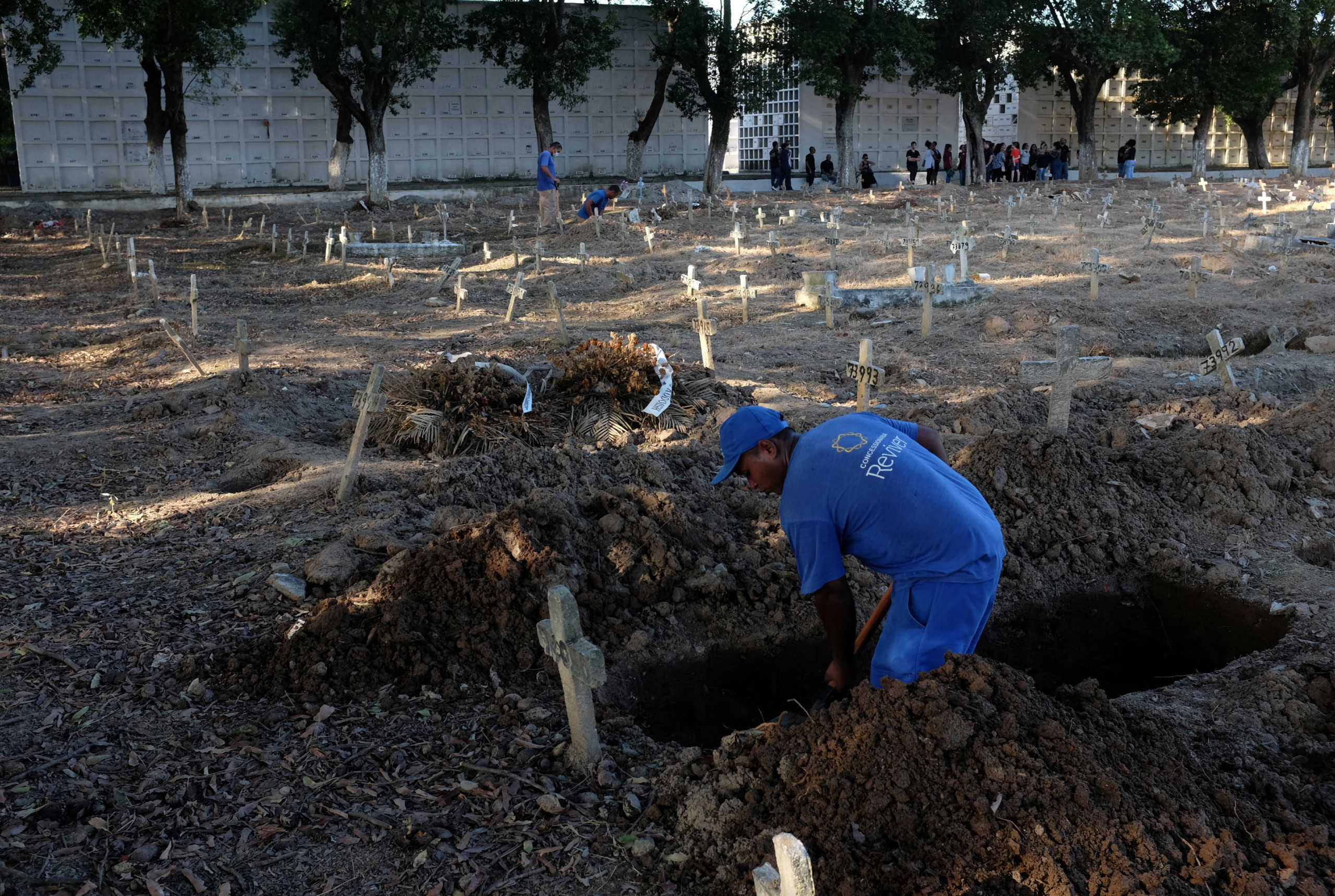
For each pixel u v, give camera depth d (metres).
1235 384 8.48
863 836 3.02
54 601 4.93
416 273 16.80
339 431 8.02
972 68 32.88
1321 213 21.83
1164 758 3.24
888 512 3.35
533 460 6.72
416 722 4.02
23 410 8.73
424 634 4.43
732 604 5.02
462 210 27.08
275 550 5.55
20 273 17.80
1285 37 34.12
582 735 3.71
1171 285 13.62
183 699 4.10
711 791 3.41
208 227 23.61
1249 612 5.12
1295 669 4.34
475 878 3.16
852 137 32.03
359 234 20.92
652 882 3.16
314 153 33.25
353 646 4.36
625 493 5.46
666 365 8.17
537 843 3.34
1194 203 25.08
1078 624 5.30
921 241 18.27
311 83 32.78
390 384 8.17
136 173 31.50
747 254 17.38
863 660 4.84
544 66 27.36
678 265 16.73
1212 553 5.66
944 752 3.07
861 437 3.42
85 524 6.06
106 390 9.53
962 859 2.91
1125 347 10.53
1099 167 43.31
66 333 12.07
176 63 24.50
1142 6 31.95
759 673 4.78
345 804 3.50
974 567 3.37
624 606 4.90
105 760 3.68
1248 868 2.98
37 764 3.62
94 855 3.20
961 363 10.07
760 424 3.52
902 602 3.45
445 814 3.47
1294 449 6.67
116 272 17.22
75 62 30.25
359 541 5.46
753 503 5.82
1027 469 6.03
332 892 3.10
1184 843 2.97
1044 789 2.98
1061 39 33.72
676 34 28.95
